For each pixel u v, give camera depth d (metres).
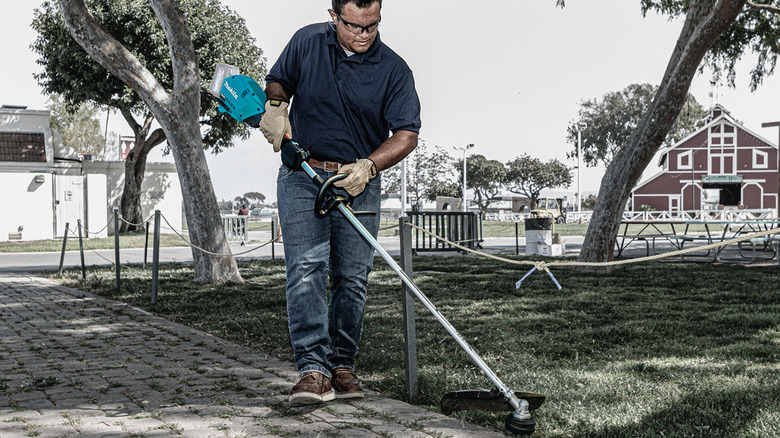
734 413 2.92
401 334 5.16
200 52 27.42
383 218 54.38
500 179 73.00
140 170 29.73
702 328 5.19
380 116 3.30
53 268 13.22
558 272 10.03
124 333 5.55
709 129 52.81
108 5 25.33
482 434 2.78
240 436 2.82
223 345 4.95
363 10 3.01
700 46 8.76
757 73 15.37
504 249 16.98
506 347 4.61
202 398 3.46
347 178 2.97
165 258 15.69
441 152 57.47
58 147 27.27
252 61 29.34
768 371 3.73
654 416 2.91
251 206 80.00
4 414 3.20
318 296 3.29
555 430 2.82
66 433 2.88
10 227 25.23
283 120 3.11
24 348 4.95
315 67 3.19
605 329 5.10
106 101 27.50
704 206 49.12
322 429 2.89
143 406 3.32
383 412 3.13
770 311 5.98
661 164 59.28
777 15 14.65
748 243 15.52
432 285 8.46
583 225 40.19
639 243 18.48
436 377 3.62
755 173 52.28
